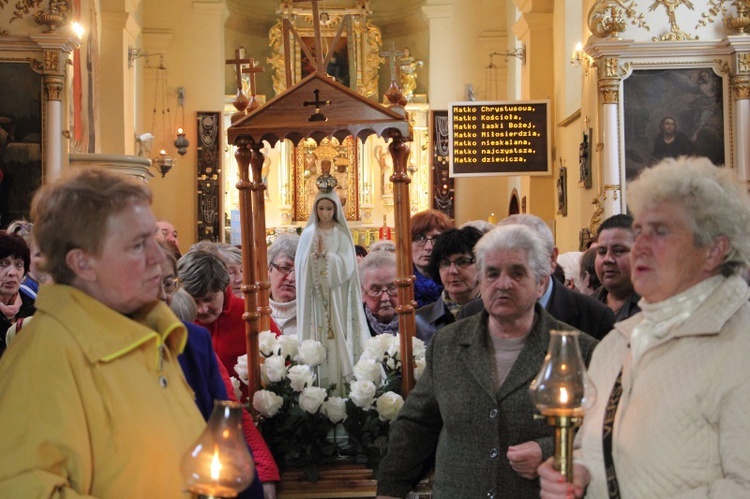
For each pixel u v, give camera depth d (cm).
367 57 2139
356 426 423
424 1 2034
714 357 243
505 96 1969
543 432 330
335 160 2178
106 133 1555
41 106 1152
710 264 254
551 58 1564
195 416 251
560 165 1438
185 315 373
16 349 235
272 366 430
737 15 1089
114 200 240
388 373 446
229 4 2039
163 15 1862
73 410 228
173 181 1844
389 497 362
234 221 1966
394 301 534
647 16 1098
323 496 420
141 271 243
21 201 1146
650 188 257
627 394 256
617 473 252
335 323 457
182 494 237
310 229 464
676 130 1094
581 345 341
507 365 346
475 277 503
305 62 2127
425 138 2052
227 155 1988
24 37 1140
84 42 1359
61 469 227
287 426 420
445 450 342
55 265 243
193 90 1866
